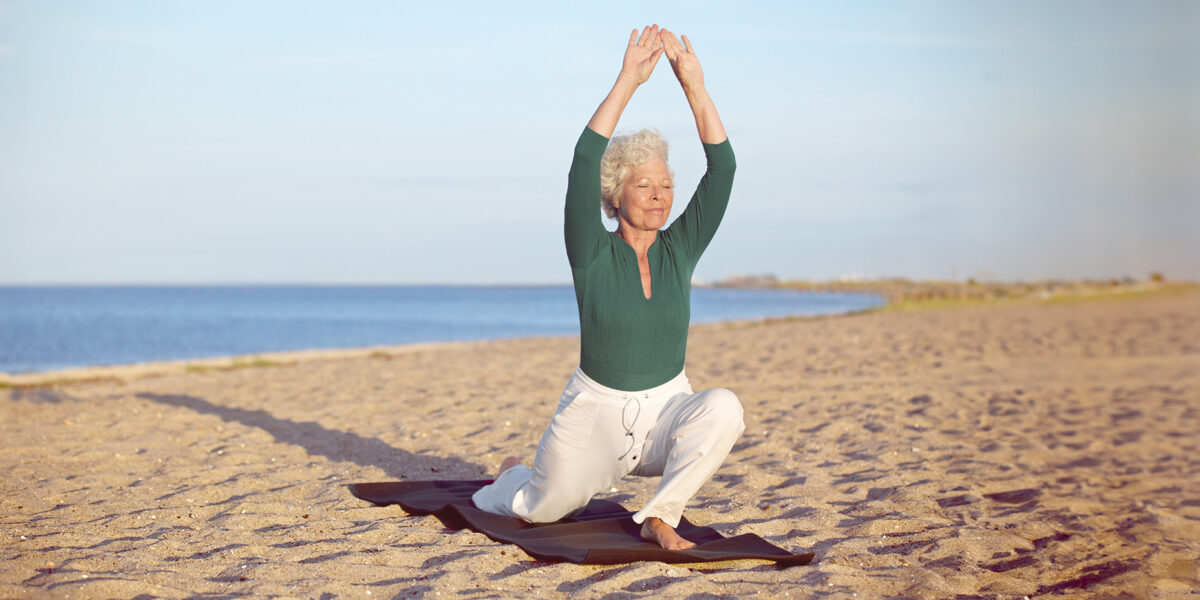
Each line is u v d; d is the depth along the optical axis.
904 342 14.79
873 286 140.88
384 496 4.20
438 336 29.59
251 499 4.09
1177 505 4.14
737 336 17.72
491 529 3.43
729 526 3.71
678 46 3.09
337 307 75.56
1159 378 9.47
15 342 26.84
